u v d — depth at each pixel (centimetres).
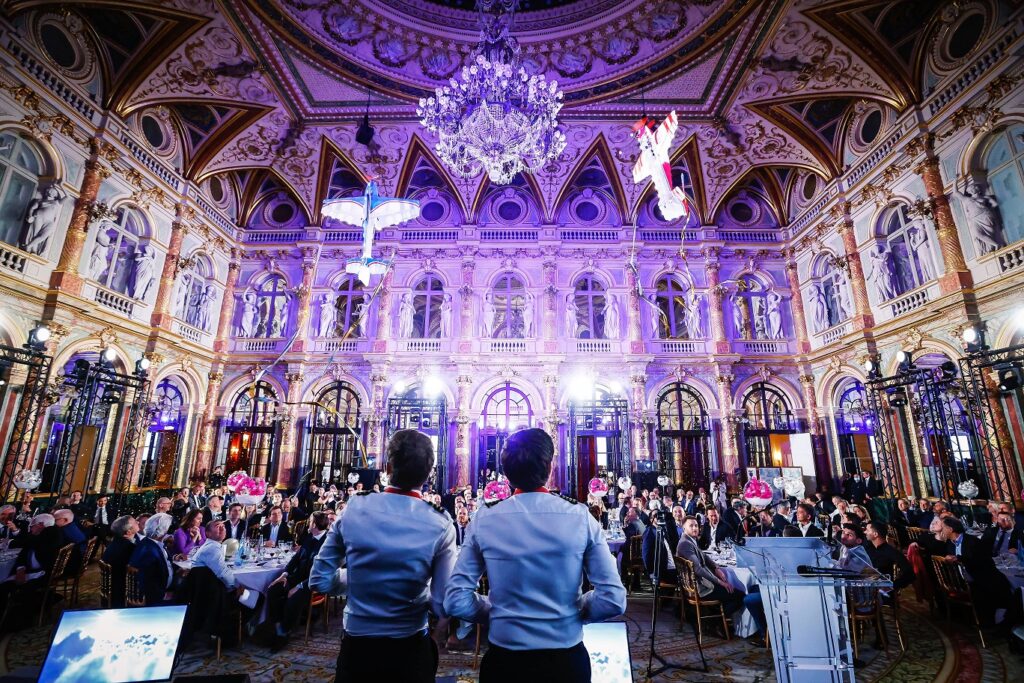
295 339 1864
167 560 608
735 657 583
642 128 1302
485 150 1005
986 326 1151
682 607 694
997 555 697
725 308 1925
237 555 684
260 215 2011
